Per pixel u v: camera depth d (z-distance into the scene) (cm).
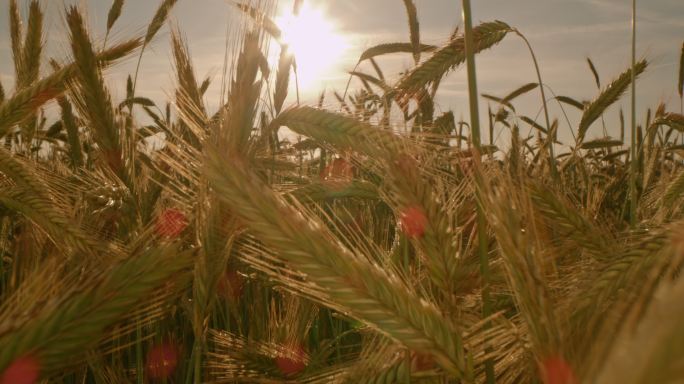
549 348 177
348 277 192
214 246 255
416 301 198
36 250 292
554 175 438
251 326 399
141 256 180
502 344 217
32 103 371
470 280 256
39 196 347
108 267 179
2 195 333
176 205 294
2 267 411
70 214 370
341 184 346
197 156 269
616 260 211
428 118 447
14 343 152
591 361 143
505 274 246
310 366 341
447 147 285
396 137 262
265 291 430
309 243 193
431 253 220
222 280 358
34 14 547
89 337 161
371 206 436
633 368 74
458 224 296
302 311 374
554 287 237
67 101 539
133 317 186
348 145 262
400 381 221
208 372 368
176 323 425
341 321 446
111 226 344
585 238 256
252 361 338
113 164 338
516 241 191
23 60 545
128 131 365
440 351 191
